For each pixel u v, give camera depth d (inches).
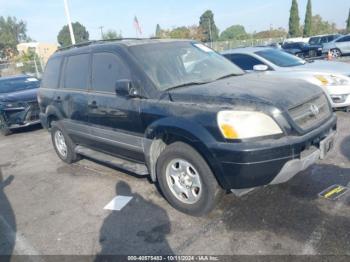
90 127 181.8
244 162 113.0
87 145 199.9
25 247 129.9
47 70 229.3
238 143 114.3
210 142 118.6
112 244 124.9
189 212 137.0
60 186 187.3
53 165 227.8
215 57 182.9
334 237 113.3
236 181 117.9
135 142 153.6
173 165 139.3
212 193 127.4
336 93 247.9
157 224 134.6
